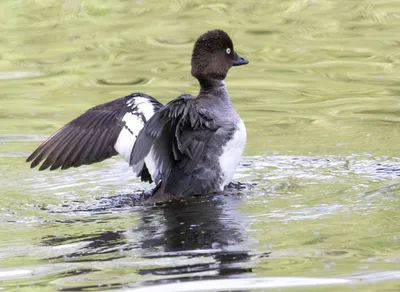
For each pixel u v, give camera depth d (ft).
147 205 34.09
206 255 27.53
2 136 46.37
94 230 30.89
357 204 32.94
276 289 24.54
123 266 26.86
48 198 35.76
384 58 60.39
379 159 40.52
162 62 60.85
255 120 48.78
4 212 33.71
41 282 25.76
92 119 36.14
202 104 36.99
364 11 68.90
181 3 71.00
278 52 62.13
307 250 27.68
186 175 35.45
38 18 69.26
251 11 69.97
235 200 34.19
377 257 26.84
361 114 49.44
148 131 30.86
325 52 61.72
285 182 36.94
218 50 38.24
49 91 55.72
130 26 67.87
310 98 53.06
